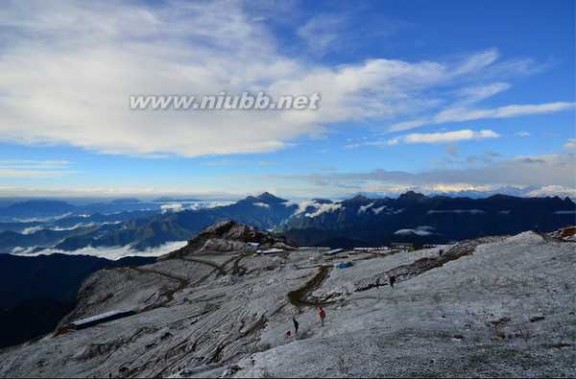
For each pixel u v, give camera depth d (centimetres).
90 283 17325
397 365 3275
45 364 8725
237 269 16175
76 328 11162
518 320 4528
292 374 3191
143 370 7681
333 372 3159
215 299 11931
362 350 3741
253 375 3284
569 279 5784
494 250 8538
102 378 7762
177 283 15625
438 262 8944
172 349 8231
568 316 4356
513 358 3309
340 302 7669
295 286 9950
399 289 7325
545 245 7988
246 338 7525
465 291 6272
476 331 4303
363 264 11169
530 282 6003
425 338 4081
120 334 9844
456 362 3297
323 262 14325
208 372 3694
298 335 6091
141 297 14550
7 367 8781
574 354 3278
